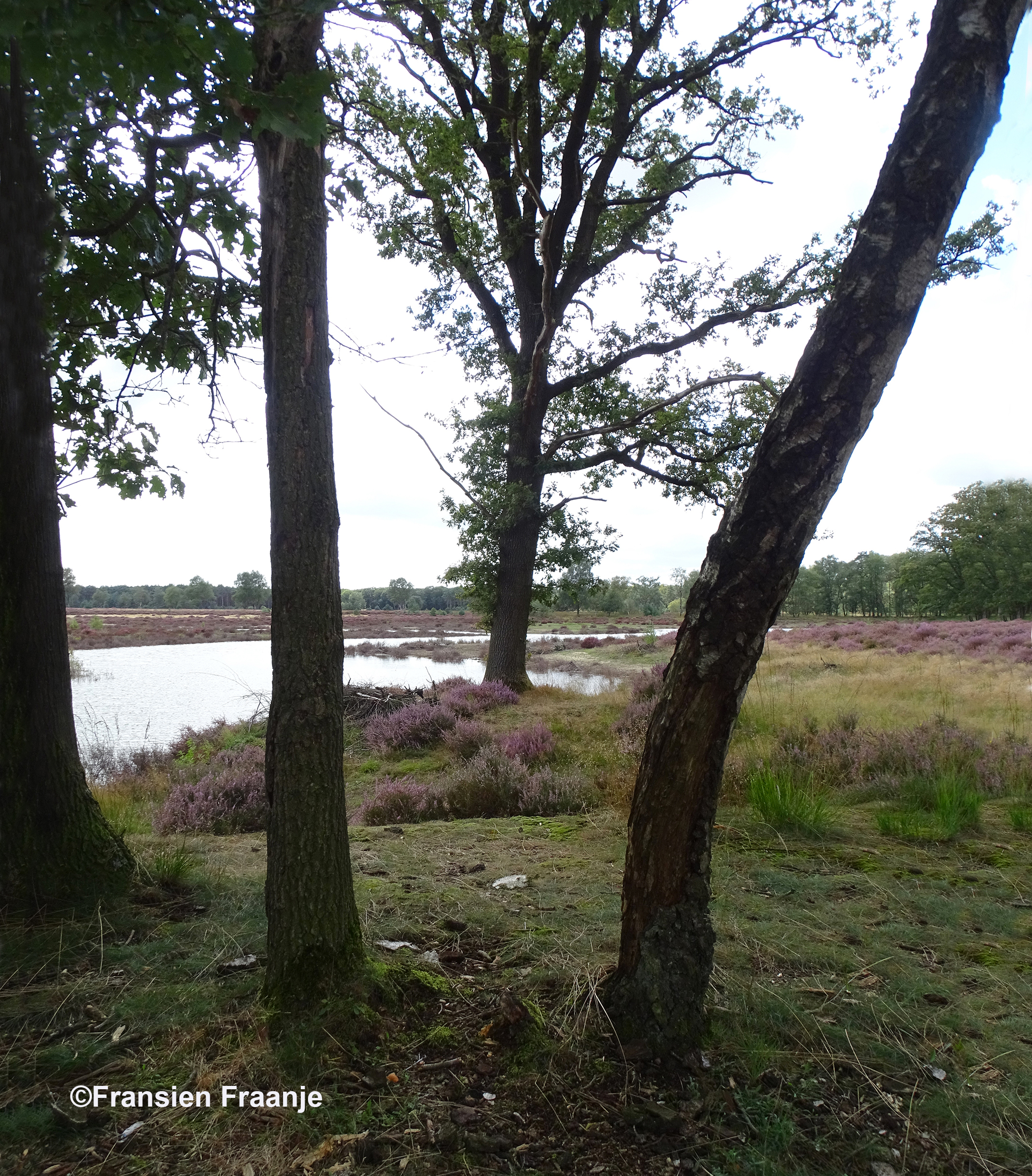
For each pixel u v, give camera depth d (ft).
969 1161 6.49
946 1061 7.89
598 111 46.88
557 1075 7.34
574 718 37.24
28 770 11.21
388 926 10.64
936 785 19.54
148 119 10.69
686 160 48.37
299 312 8.15
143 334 15.06
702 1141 6.57
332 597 8.43
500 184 46.19
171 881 12.35
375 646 138.21
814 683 48.98
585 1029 7.87
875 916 11.91
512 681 49.67
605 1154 6.43
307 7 7.26
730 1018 8.38
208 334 16.28
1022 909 12.35
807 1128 6.82
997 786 21.34
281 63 7.93
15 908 10.88
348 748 37.04
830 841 16.26
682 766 7.43
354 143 15.12
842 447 6.79
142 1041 7.86
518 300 51.55
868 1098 7.27
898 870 14.20
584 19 38.86
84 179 13.07
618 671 84.38
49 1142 6.45
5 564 11.00
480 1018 8.30
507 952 10.03
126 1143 6.45
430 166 38.09
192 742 36.11
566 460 49.67
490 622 52.21
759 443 7.12
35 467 11.11
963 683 46.96
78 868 11.46
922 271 6.61
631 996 7.79
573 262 47.57
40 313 11.09
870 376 6.68
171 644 143.84
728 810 18.69
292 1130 6.59
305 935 8.22
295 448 8.14
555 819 18.95
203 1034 7.86
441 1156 6.35
